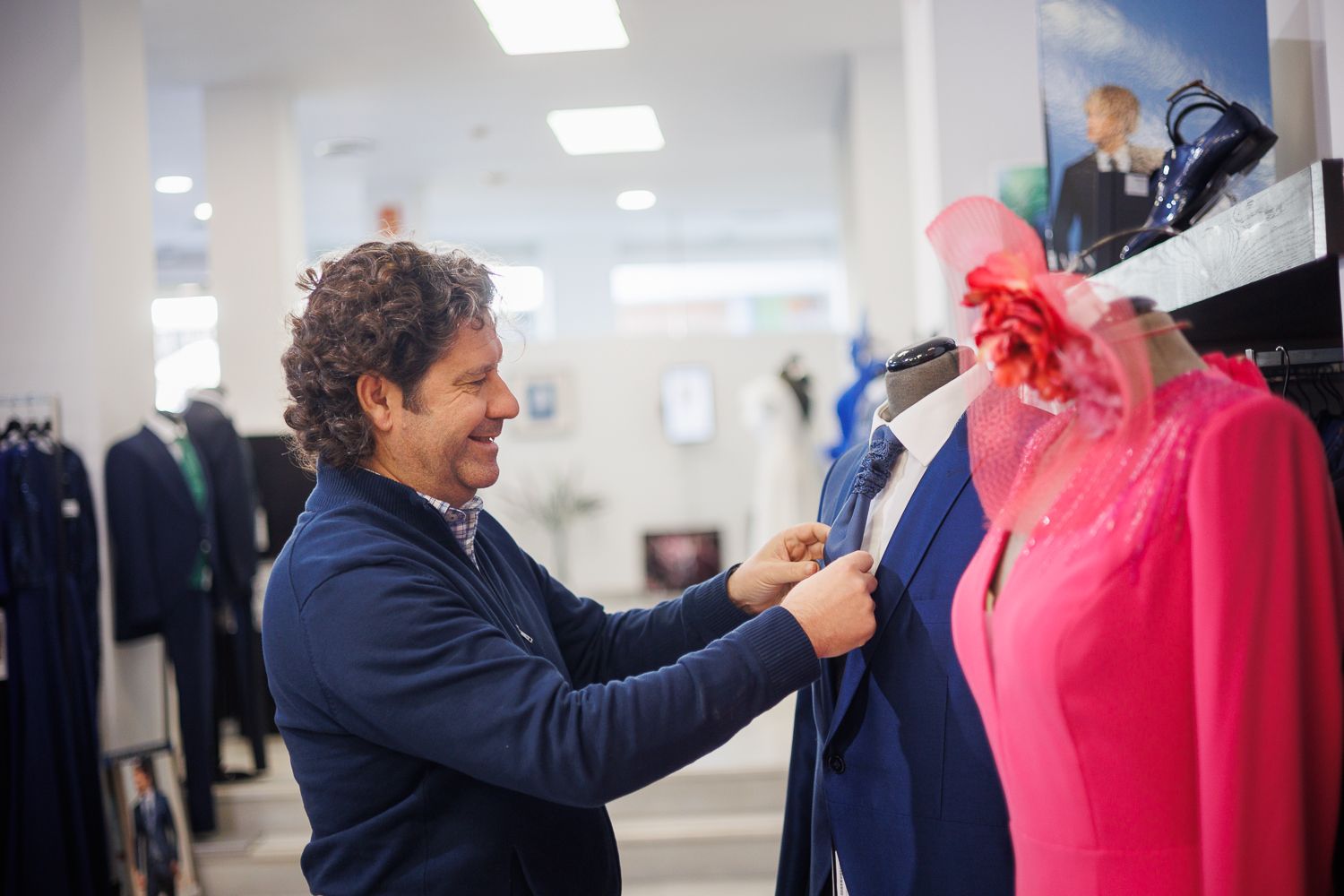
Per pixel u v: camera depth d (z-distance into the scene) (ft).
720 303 39.34
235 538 14.16
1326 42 4.59
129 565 12.17
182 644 12.87
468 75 19.47
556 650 4.90
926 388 4.45
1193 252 4.26
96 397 12.16
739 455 29.58
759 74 20.06
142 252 13.23
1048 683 3.14
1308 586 2.97
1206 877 2.96
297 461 4.78
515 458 29.73
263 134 19.17
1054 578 3.20
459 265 4.37
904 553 4.16
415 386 4.24
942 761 4.01
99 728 11.80
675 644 5.06
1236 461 2.94
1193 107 5.18
